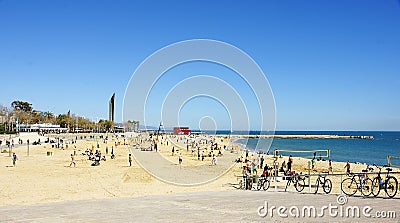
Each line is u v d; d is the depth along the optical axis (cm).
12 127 11569
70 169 3931
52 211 1184
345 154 7862
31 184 2723
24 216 1092
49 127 14038
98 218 1040
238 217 1012
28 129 12988
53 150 6869
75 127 15500
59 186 2603
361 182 1594
